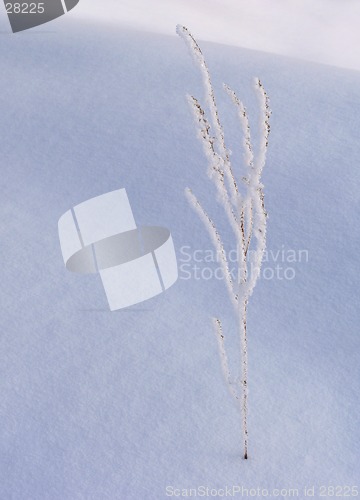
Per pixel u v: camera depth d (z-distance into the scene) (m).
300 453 2.51
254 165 2.28
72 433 2.58
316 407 2.67
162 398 2.70
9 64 5.02
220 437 2.56
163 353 2.88
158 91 4.73
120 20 6.39
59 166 3.99
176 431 2.58
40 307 3.10
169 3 7.43
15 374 2.80
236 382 2.50
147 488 2.39
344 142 4.22
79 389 2.74
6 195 3.76
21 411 2.66
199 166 3.98
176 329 2.99
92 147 4.15
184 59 5.21
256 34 7.29
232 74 4.96
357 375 2.82
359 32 7.69
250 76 4.94
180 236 3.48
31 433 2.58
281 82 4.86
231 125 4.33
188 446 2.53
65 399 2.70
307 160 4.05
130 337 2.95
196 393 2.72
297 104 4.59
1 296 3.15
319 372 2.81
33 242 3.44
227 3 7.97
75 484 2.41
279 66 5.13
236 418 2.63
